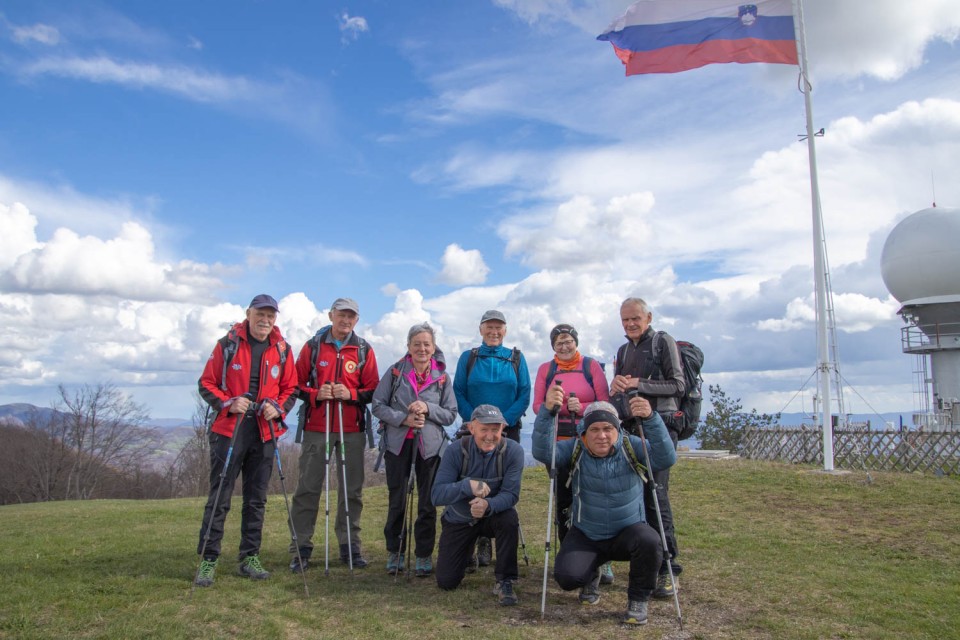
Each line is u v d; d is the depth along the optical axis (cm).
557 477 612
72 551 752
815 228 1327
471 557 671
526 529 869
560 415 633
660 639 482
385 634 486
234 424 611
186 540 828
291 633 487
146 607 525
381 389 671
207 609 521
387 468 663
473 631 494
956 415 1944
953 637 479
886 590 583
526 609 549
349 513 689
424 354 670
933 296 2022
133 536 861
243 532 633
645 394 597
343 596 575
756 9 1293
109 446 4381
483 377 677
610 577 624
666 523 595
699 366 625
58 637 454
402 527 656
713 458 1494
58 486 4378
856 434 1500
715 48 1296
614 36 1298
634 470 541
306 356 687
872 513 902
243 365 620
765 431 1714
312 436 677
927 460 1388
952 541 755
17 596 542
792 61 1304
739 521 875
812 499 997
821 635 484
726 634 491
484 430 586
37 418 4459
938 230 1997
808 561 683
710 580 619
